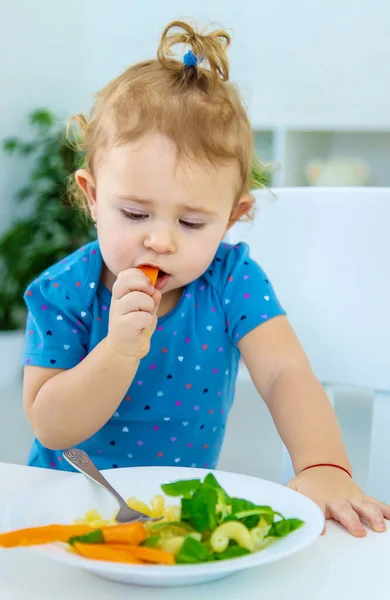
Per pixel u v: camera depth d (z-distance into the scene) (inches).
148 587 21.4
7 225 148.5
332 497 29.0
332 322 45.5
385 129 133.6
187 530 23.0
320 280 45.7
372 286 44.4
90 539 22.2
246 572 22.4
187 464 45.3
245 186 39.9
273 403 38.7
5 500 27.4
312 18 133.7
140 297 33.3
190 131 35.4
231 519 22.7
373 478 45.1
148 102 36.1
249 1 137.3
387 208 43.9
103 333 41.6
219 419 45.9
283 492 26.3
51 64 154.6
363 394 82.1
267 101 138.0
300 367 39.9
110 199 35.4
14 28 146.1
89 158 39.6
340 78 133.4
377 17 129.9
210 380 44.1
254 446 103.0
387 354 44.2
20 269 139.9
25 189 147.3
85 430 36.2
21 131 149.7
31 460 47.4
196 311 43.1
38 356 40.1
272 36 136.4
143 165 34.5
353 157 144.3
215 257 44.5
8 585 21.5
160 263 35.1
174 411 43.7
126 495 26.8
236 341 43.3
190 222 35.4
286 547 21.8
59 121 149.8
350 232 44.8
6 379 134.4
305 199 45.9
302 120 136.3
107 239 35.8
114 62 155.8
